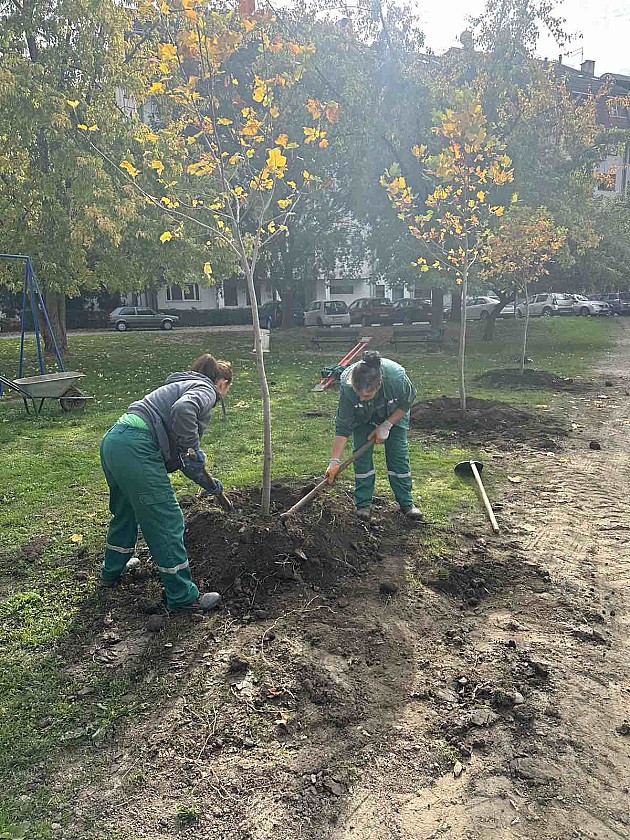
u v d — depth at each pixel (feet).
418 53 62.90
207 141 14.56
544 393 36.52
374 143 64.03
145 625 12.14
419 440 25.73
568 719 9.68
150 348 66.39
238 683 10.41
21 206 43.86
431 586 13.64
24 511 17.97
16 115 41.63
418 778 8.57
